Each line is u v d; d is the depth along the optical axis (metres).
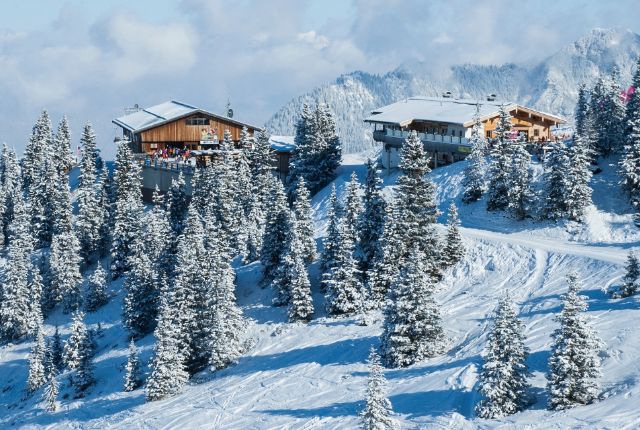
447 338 57.66
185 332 67.50
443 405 46.28
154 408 60.72
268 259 77.31
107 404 65.62
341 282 68.44
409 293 56.00
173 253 85.69
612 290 55.09
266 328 70.44
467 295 64.25
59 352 80.06
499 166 77.44
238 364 65.50
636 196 72.25
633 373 42.06
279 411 53.41
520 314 57.31
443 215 81.75
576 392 40.72
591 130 82.50
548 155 78.25
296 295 69.31
